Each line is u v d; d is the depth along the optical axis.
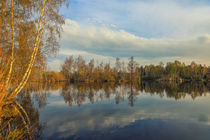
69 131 6.83
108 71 66.06
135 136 6.19
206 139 5.91
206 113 10.26
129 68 64.62
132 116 9.54
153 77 77.44
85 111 11.07
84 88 31.20
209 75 68.31
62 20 9.49
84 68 65.69
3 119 8.25
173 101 15.47
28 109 11.59
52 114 10.12
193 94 20.92
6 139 5.55
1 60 6.35
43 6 8.65
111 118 9.06
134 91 25.19
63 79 66.56
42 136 6.20
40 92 24.34
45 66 10.36
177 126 7.47
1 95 6.59
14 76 7.86
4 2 6.89
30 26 8.33
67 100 16.41
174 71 74.25
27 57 8.45
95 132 6.66
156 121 8.38
